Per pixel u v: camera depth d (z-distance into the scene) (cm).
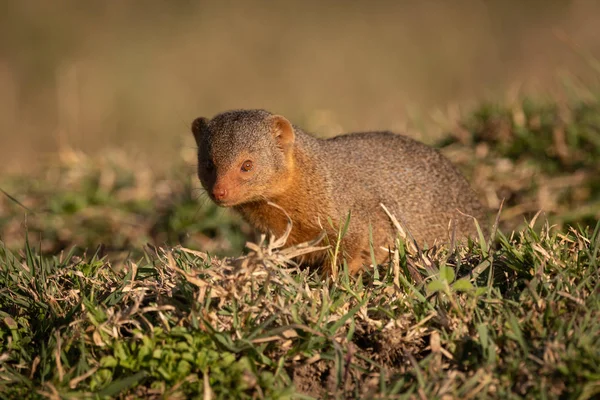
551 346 623
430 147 1183
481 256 790
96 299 752
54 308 738
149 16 3122
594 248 740
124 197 1457
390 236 1062
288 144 1030
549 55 2617
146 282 755
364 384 641
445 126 1534
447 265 795
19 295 782
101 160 1588
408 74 2694
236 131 1023
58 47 2898
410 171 1112
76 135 2261
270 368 656
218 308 696
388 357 677
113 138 2441
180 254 833
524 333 662
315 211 1026
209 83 2714
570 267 723
